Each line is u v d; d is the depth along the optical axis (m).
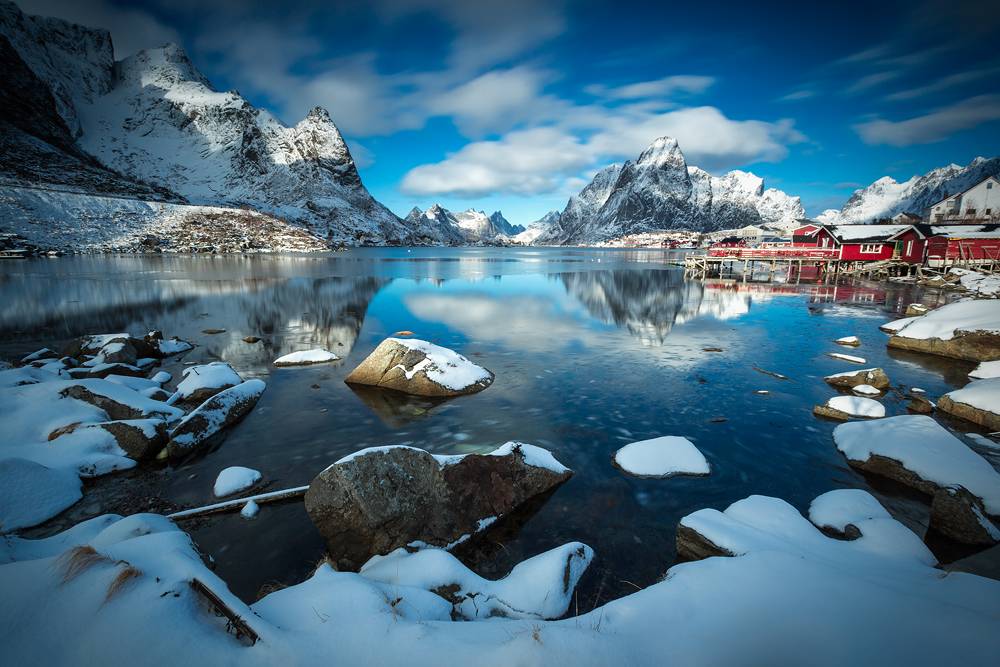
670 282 43.59
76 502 6.57
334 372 13.70
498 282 43.09
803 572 3.84
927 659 2.60
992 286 31.69
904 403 10.78
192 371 11.49
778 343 17.61
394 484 5.49
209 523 6.12
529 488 6.73
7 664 2.62
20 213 80.81
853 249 45.69
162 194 131.75
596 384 12.59
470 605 4.06
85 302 28.14
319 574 4.05
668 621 3.39
